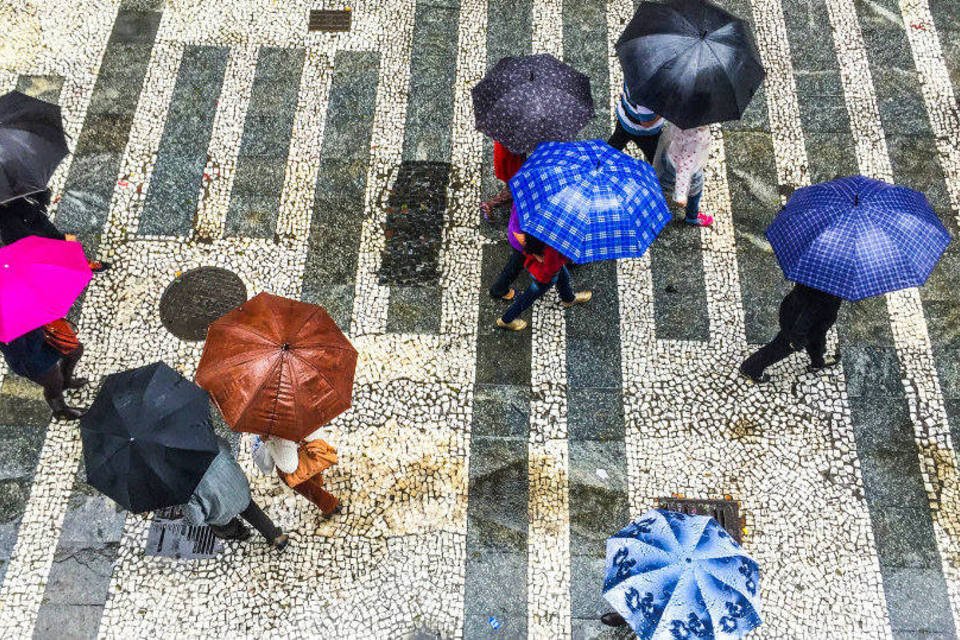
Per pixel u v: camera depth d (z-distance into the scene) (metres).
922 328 6.34
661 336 6.32
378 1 8.00
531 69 5.67
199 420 4.11
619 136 6.38
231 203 6.86
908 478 5.75
